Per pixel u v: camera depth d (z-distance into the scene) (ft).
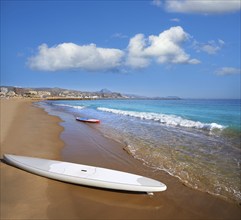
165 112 84.02
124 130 43.09
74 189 16.43
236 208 14.70
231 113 78.02
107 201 15.03
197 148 29.07
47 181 17.42
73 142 31.65
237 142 32.65
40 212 13.24
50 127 43.75
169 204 14.94
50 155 24.47
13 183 16.72
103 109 102.94
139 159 24.25
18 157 20.89
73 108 120.88
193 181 18.57
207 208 14.57
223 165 22.43
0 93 370.32
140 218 13.28
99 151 27.22
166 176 19.56
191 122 50.72
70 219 12.78
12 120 48.16
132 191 16.43
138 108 112.98
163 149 28.50
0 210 13.15
